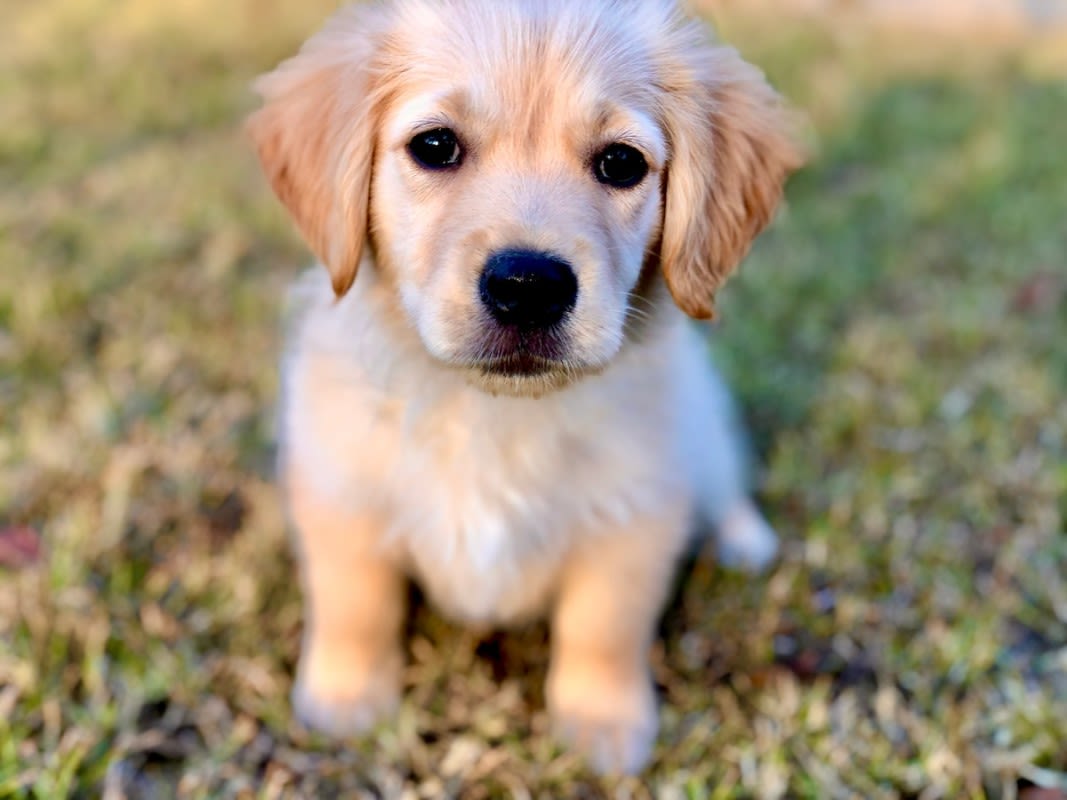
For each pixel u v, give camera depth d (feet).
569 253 1.47
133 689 1.69
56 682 1.68
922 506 2.06
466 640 1.83
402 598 1.77
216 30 4.43
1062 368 2.35
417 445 1.62
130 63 3.95
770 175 1.69
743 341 2.40
